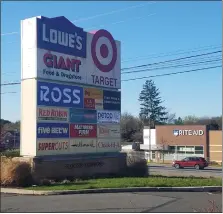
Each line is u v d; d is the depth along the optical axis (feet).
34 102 59.16
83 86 67.72
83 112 67.10
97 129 69.77
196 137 223.30
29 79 60.29
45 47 61.26
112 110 73.46
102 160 69.67
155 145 232.73
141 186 52.08
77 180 58.95
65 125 63.46
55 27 63.31
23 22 61.46
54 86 62.23
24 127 60.03
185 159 165.89
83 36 68.64
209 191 53.36
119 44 76.84
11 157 58.80
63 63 64.13
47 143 60.18
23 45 61.21
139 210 36.70
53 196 45.47
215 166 195.00
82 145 66.39
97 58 71.20
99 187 50.03
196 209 37.35
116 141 73.61
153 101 355.36
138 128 333.83
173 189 52.29
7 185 52.47
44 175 58.44
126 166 74.33
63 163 61.87
